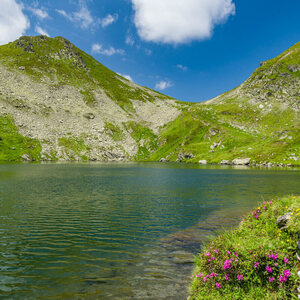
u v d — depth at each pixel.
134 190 37.19
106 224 18.73
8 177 53.09
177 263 11.23
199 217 21.03
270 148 129.50
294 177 58.47
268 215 12.58
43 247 13.62
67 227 17.83
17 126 156.50
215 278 8.12
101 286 8.97
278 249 8.60
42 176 56.16
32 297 8.13
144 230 17.16
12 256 12.22
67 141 167.75
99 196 31.47
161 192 35.56
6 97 179.25
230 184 45.47
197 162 151.50
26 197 29.95
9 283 9.20
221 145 162.62
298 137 129.00
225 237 11.24
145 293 8.41
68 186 40.22
